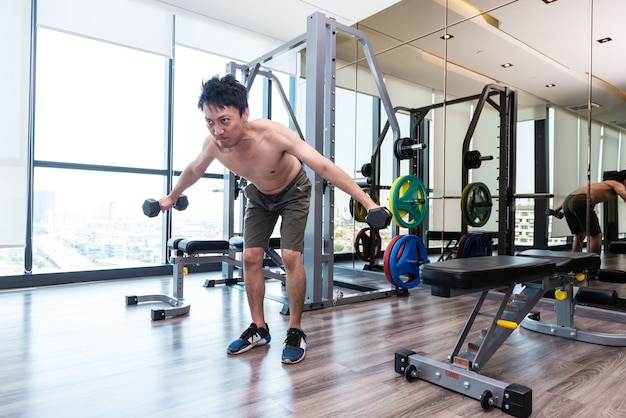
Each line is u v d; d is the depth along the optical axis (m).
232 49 3.95
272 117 4.36
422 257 2.77
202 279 3.39
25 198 2.88
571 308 1.87
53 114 3.14
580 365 1.52
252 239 1.67
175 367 1.47
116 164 3.42
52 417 1.10
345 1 3.46
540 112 2.50
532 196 2.55
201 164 1.65
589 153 2.29
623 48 2.17
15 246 2.84
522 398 1.10
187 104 3.77
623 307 2.17
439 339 1.82
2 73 2.78
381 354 1.62
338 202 3.86
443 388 1.30
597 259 1.73
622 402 1.21
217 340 1.78
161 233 3.66
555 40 2.42
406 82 3.28
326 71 2.42
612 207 2.20
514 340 1.83
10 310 2.28
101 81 3.36
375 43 3.49
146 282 3.20
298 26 3.97
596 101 2.26
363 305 2.50
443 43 3.01
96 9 3.21
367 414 1.13
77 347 1.67
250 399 1.22
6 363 1.49
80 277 3.15
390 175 3.48
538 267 1.31
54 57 3.14
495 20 2.70
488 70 2.75
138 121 3.53
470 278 1.14
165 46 3.54
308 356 1.59
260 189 1.63
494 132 2.75
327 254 2.46
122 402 1.19
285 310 2.22
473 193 2.84
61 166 3.15
